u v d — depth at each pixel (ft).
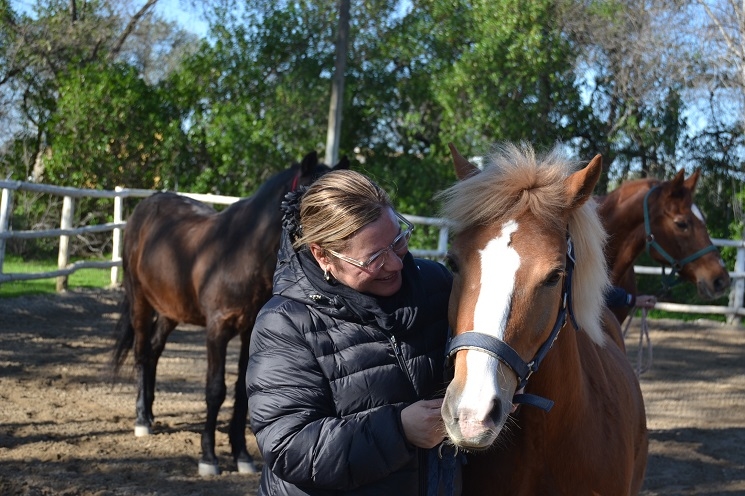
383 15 51.16
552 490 7.11
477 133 44.60
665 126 45.34
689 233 15.66
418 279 6.53
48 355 21.94
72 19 56.39
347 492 6.18
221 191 46.93
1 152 54.60
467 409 5.50
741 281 33.94
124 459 14.32
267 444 6.03
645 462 9.51
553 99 45.27
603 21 45.06
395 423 5.90
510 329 5.89
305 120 49.88
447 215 6.66
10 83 54.60
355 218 5.94
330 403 6.23
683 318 37.78
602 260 7.06
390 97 49.42
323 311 6.28
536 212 6.27
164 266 15.49
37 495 12.12
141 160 47.11
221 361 13.99
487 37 44.09
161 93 47.83
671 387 23.41
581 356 7.71
